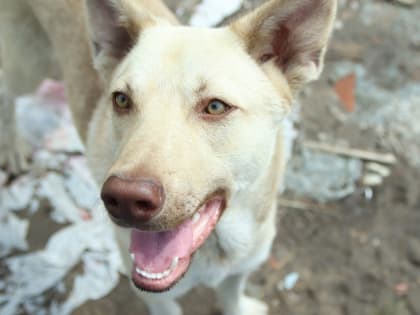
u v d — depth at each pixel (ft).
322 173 2.53
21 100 2.76
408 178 2.51
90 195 2.46
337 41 3.07
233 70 1.36
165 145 1.23
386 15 3.21
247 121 1.35
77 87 1.95
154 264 1.34
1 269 2.25
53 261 2.26
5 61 2.32
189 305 2.18
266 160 1.45
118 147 1.43
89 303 2.17
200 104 1.31
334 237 2.35
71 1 1.98
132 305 2.18
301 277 2.24
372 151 2.61
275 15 1.39
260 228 1.67
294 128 2.69
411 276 2.23
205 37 1.40
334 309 2.16
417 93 2.83
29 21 2.23
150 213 1.17
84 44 1.93
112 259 2.27
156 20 1.51
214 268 1.69
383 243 2.32
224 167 1.35
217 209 1.39
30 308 2.15
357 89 2.85
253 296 2.20
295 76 1.46
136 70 1.35
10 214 2.41
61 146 2.63
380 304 2.16
